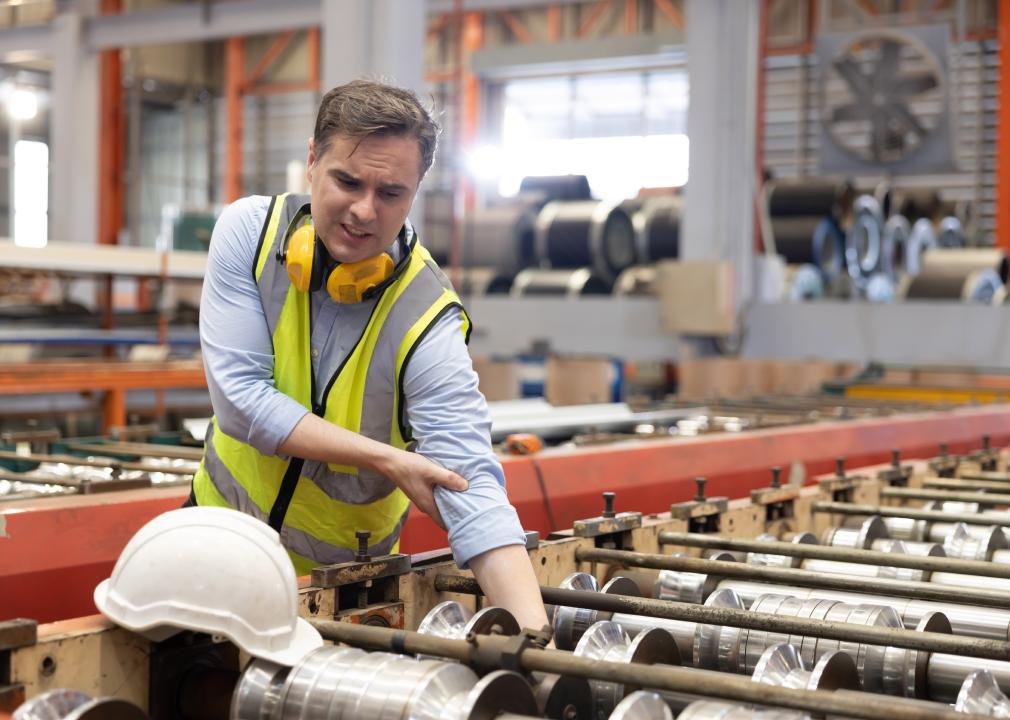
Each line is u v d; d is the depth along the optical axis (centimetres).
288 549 157
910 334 661
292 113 1681
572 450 293
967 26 1279
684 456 318
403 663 115
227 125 1673
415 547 250
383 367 146
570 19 1545
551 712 123
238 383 143
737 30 744
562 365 594
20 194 1733
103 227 1261
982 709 119
